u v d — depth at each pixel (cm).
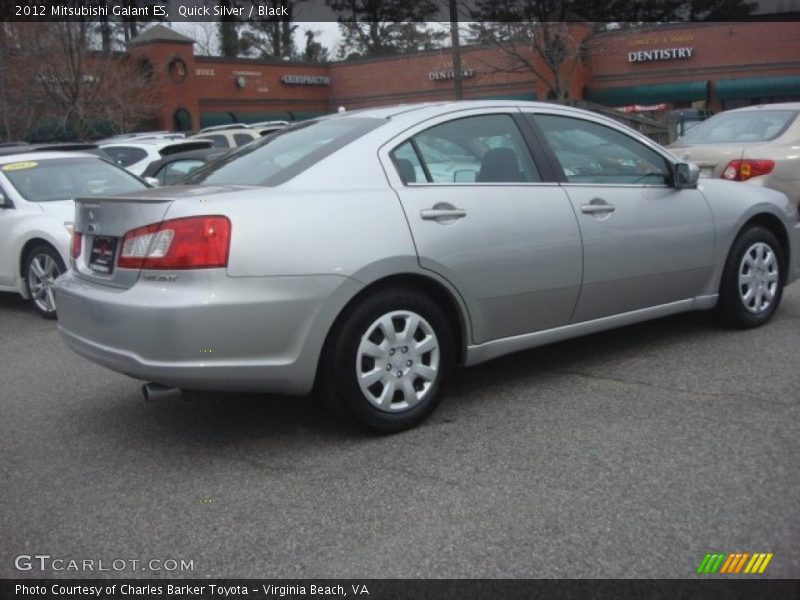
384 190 429
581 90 3344
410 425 439
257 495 376
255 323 387
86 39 2405
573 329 501
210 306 378
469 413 463
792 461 380
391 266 415
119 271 408
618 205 508
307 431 450
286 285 391
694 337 586
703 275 560
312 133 476
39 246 793
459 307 446
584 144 518
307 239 397
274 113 3700
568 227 482
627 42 3428
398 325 430
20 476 410
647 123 2283
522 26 2272
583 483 369
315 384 423
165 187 468
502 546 321
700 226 549
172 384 390
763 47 3288
